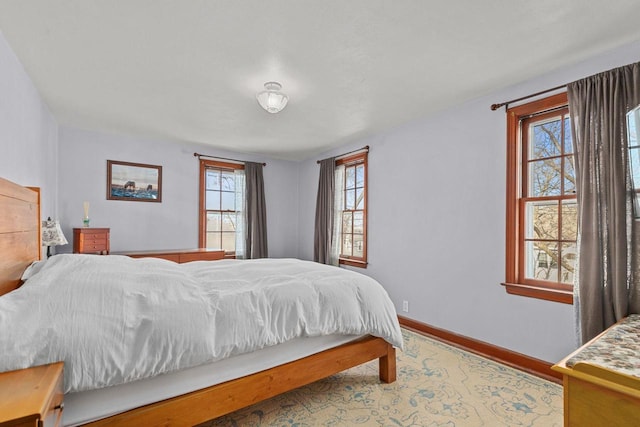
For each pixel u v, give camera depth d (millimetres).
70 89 2635
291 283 1899
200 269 2287
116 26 1775
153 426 1334
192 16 1686
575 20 1718
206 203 4699
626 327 1560
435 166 3172
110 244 3969
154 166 4266
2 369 1002
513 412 1854
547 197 2391
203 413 1465
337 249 4523
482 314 2734
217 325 1492
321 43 1940
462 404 1937
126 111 3162
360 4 1589
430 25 1763
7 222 1442
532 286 2432
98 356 1171
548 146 2418
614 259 1907
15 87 2080
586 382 1017
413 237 3395
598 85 2014
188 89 2623
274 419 1788
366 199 4012
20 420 750
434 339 3049
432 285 3180
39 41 1924
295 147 4641
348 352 2008
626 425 936
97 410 1238
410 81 2471
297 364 1788
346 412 1854
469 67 2246
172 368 1329
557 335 2260
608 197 1951
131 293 1392
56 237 2838
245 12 1650
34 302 1184
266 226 5195
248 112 3180
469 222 2857
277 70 2293
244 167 5008
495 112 2668
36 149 2650
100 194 3908
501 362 2525
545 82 2344
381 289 2240
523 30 1809
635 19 1704
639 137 1855
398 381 2225
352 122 3480
